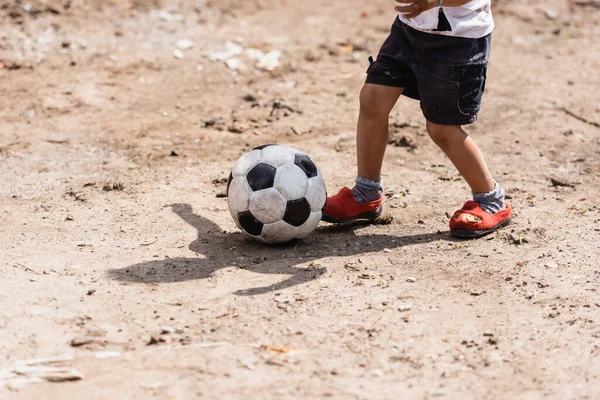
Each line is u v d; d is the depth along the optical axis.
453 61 6.55
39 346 5.14
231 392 4.68
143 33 13.56
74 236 7.07
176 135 10.05
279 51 13.18
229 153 9.51
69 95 11.09
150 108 10.89
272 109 10.84
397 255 6.79
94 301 5.77
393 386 4.79
